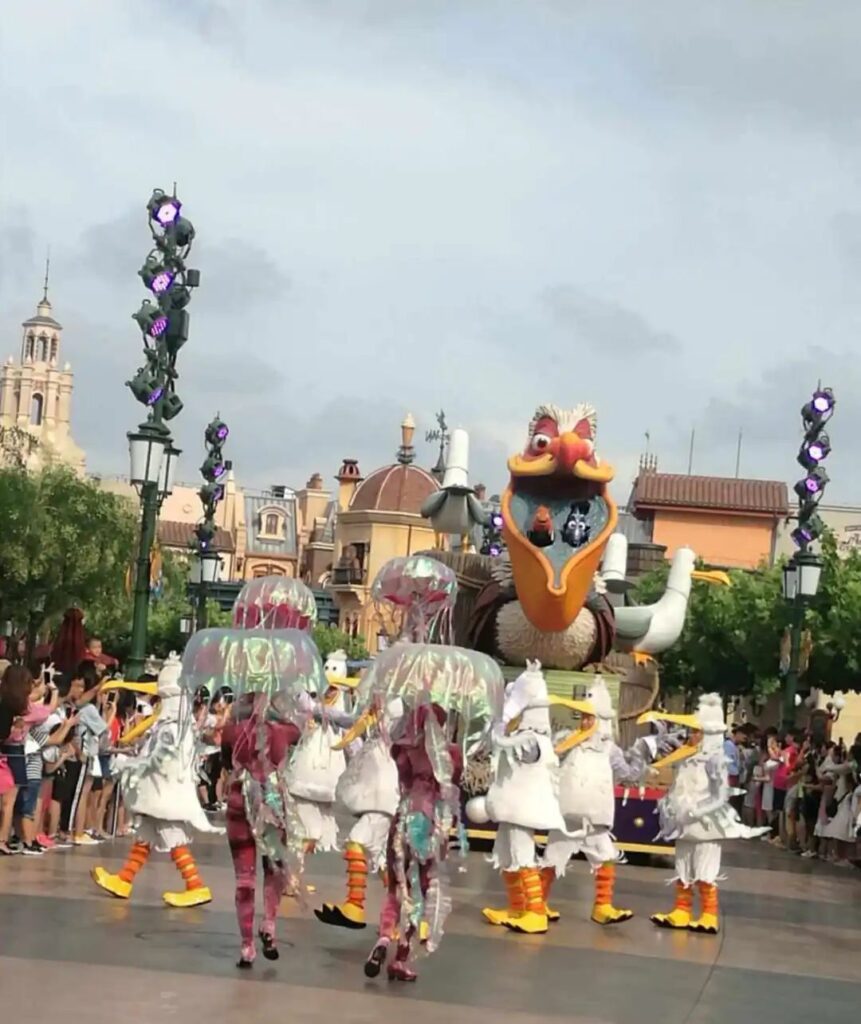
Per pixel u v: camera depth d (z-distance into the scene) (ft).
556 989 36.04
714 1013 34.76
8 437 170.60
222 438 112.16
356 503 301.02
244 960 35.47
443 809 35.65
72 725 58.54
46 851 57.11
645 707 79.10
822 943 48.32
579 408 69.87
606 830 49.16
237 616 38.14
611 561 80.23
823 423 97.14
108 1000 30.76
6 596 165.07
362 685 36.11
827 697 209.15
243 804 35.94
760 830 48.16
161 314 74.64
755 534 253.24
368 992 33.65
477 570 74.79
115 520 170.19
